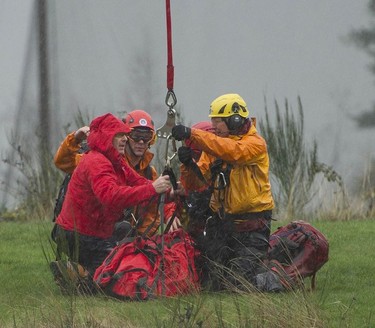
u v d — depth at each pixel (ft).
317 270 103.30
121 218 107.34
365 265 116.16
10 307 92.12
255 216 101.30
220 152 98.43
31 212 178.09
